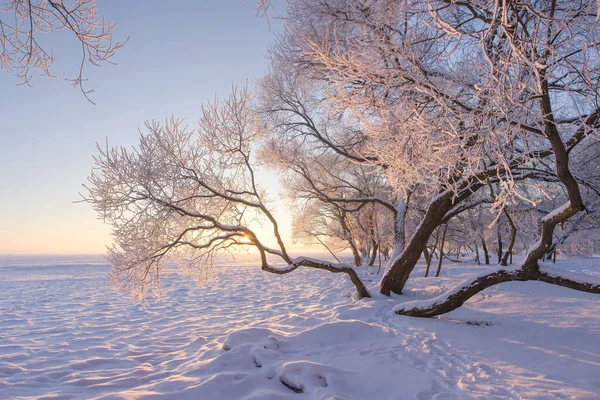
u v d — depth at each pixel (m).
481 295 11.00
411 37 4.30
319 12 6.61
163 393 4.61
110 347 7.59
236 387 4.72
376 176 12.45
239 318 10.46
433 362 5.34
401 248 11.48
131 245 8.50
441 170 4.72
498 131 3.63
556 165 4.59
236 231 9.38
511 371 4.81
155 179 8.55
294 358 5.73
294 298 14.22
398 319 7.93
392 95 4.66
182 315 11.23
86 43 2.91
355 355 5.84
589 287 6.03
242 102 9.54
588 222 11.62
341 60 4.21
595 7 3.20
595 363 4.93
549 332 6.51
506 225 17.64
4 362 6.56
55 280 25.33
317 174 15.25
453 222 23.20
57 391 5.09
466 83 4.13
